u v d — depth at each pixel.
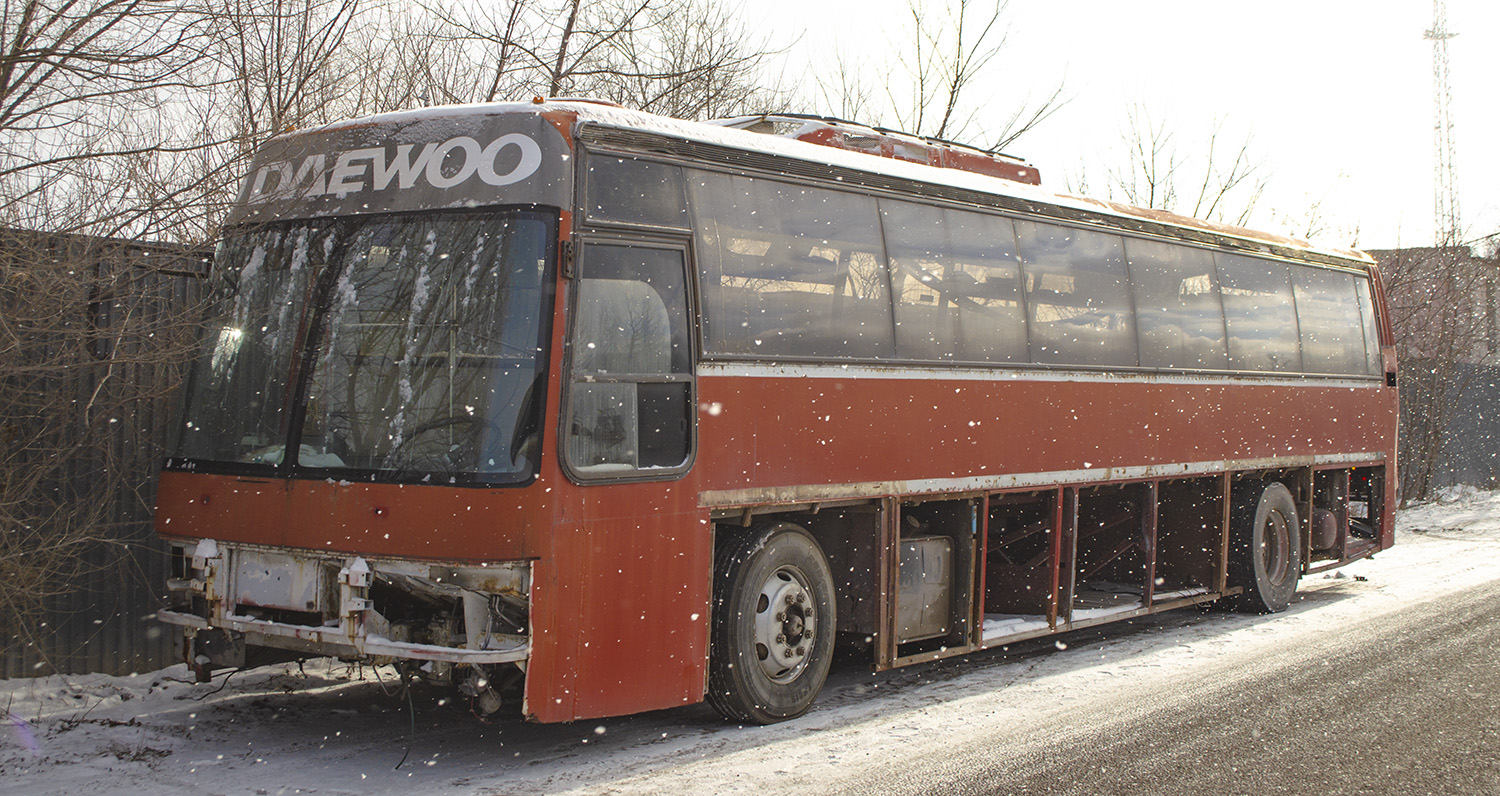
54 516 6.71
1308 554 12.41
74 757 5.77
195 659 6.34
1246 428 11.41
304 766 5.83
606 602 5.88
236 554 6.08
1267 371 11.77
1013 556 9.70
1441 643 9.43
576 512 5.73
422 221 6.01
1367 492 13.91
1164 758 6.16
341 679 7.73
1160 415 10.26
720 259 6.66
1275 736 6.61
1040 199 9.23
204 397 6.37
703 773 5.84
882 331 7.66
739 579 6.73
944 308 8.18
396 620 5.80
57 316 5.94
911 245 7.99
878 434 7.55
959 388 8.23
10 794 5.20
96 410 6.96
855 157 7.79
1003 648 9.77
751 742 6.51
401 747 6.25
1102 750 6.33
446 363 5.77
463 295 5.82
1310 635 10.16
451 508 5.53
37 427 6.60
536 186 5.84
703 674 6.45
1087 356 9.49
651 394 6.18
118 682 7.21
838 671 8.73
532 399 5.63
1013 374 8.71
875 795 5.50
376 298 6.00
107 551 7.34
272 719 6.72
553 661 5.62
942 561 8.34
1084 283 9.55
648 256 6.25
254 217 6.46
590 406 5.86
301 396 6.01
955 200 8.41
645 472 6.09
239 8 7.11
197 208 6.39
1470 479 24.64
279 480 5.93
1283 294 12.18
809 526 7.81
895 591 7.68
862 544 7.69
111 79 6.38
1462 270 23.75
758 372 6.79
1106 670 8.70
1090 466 9.44
